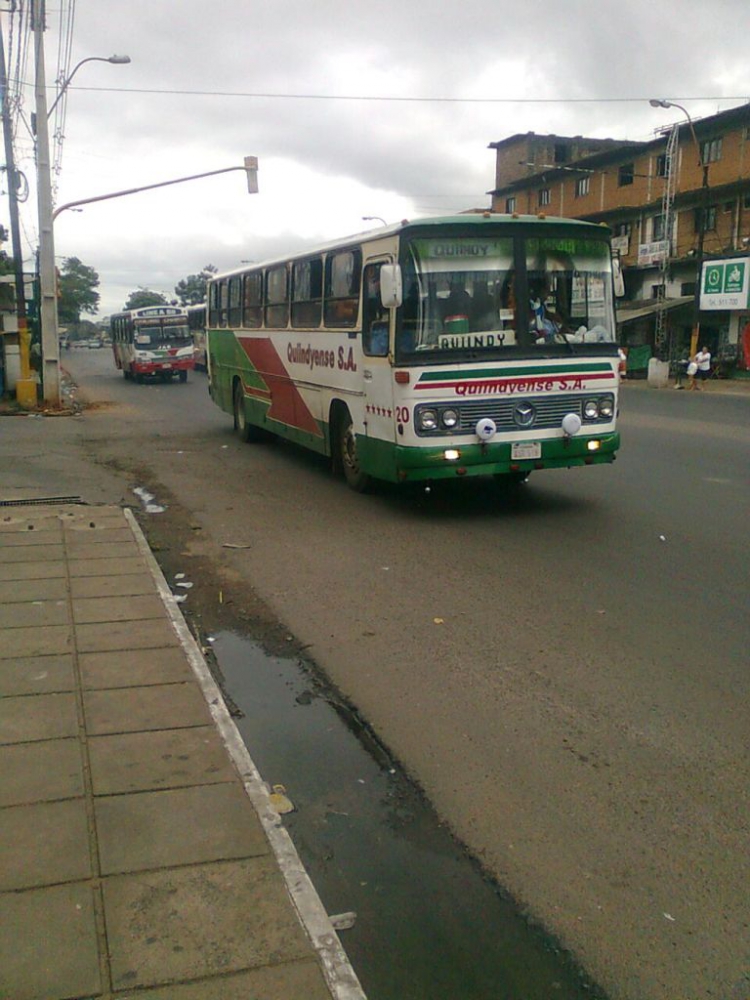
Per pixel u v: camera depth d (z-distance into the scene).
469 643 5.95
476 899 3.33
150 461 14.27
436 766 4.33
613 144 57.12
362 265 9.93
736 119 39.59
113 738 4.31
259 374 14.98
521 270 9.16
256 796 3.79
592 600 6.79
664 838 3.70
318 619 6.52
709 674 5.36
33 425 19.92
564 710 4.91
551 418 9.30
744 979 2.91
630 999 2.83
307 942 2.90
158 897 3.11
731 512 9.78
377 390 9.64
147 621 6.01
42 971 2.74
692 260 40.88
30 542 8.23
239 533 9.19
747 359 37.38
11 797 3.76
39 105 21.44
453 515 9.84
